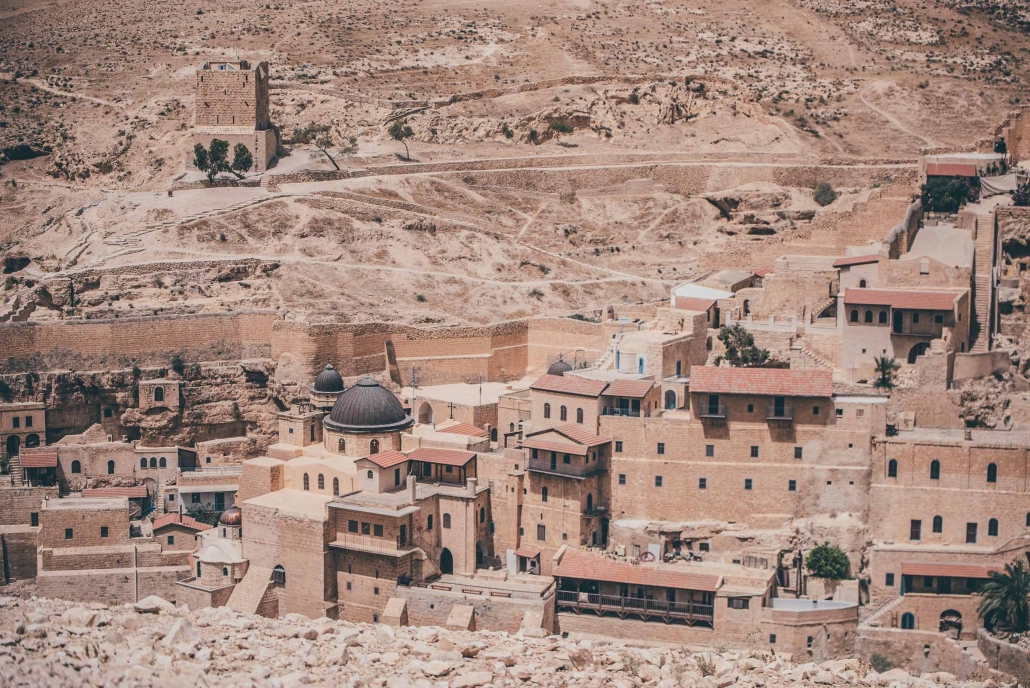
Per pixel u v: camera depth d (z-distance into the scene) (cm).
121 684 8131
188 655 8931
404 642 9900
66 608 9612
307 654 9250
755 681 9738
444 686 9025
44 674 7988
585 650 10025
